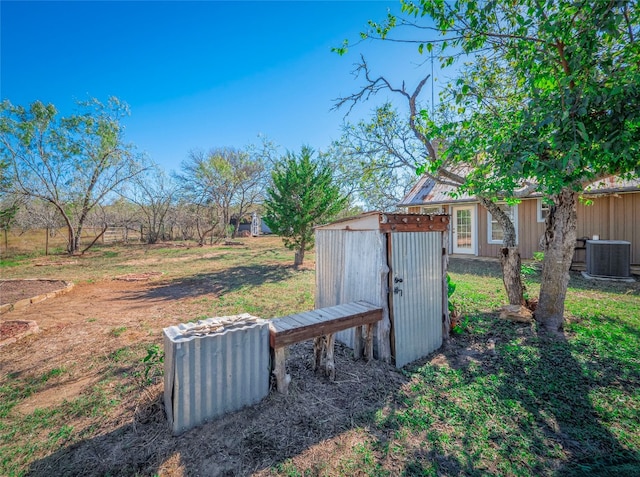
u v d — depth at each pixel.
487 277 8.20
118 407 2.65
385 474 1.94
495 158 2.89
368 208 12.57
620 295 6.05
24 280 8.48
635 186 7.56
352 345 3.85
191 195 22.69
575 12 2.25
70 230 15.92
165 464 1.99
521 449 2.16
